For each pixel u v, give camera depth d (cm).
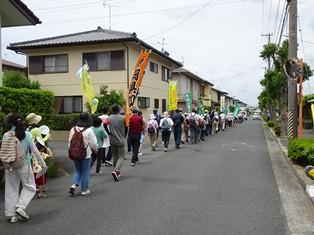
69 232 514
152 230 517
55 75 2339
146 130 1529
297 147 1053
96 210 623
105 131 976
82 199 701
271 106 3941
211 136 2377
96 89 2259
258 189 777
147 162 1180
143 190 768
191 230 516
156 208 630
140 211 613
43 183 723
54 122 2002
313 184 775
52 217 587
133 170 1027
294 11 1300
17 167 555
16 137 567
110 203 668
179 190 765
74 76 2298
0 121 863
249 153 1424
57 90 2338
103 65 2255
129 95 1485
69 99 2327
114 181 873
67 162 1152
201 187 793
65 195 737
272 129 2852
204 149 1568
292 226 537
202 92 5194
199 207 634
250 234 500
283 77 2050
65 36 2516
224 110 4100
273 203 664
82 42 2180
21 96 1098
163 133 1492
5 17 1232
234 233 504
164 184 827
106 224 546
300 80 1194
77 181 734
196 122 1858
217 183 836
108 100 1895
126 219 570
